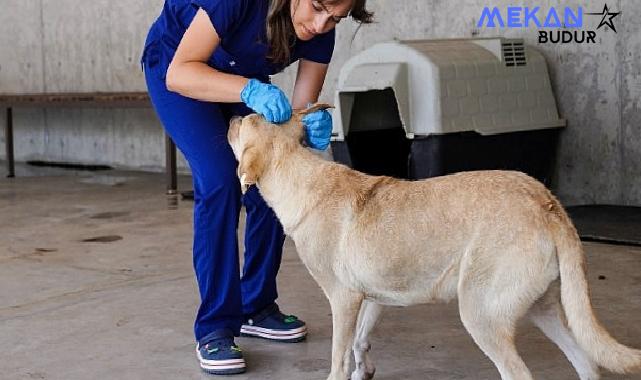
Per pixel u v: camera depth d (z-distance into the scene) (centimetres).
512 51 625
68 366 346
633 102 625
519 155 624
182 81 312
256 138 294
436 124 567
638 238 523
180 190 805
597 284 439
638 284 436
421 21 730
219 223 329
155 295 445
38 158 1098
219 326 338
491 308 263
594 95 641
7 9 1097
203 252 333
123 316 410
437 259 270
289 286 453
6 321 407
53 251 558
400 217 275
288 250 535
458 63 586
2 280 486
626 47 624
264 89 300
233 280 335
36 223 656
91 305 430
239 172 293
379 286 280
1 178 932
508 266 259
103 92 970
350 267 282
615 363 251
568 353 278
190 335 380
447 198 271
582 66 645
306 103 348
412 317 394
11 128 947
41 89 1076
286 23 312
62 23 1040
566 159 659
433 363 337
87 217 675
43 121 1084
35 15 1067
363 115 611
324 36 340
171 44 333
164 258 528
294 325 367
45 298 446
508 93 614
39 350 365
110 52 995
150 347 366
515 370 262
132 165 995
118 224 642
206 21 307
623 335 362
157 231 611
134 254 542
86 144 1042
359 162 603
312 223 287
